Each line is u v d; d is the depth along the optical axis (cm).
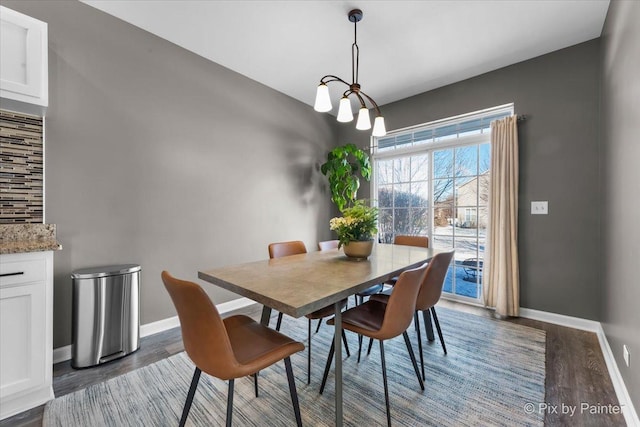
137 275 218
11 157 182
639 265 134
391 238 396
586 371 183
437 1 205
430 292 177
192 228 274
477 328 253
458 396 160
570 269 254
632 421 137
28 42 167
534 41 250
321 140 421
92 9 215
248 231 324
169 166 259
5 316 142
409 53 271
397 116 378
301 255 217
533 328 251
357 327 147
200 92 281
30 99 167
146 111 244
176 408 151
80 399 158
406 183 381
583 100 248
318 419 143
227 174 304
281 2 208
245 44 261
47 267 155
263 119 341
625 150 159
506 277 276
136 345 215
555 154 261
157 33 247
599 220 239
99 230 218
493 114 308
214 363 105
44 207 194
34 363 150
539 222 269
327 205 432
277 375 183
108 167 223
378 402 156
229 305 304
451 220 340
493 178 286
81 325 190
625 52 158
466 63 287
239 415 146
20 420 142
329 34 245
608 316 202
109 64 223
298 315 104
